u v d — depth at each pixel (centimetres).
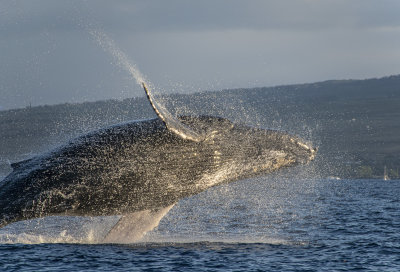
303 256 6781
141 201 6069
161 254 6444
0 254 6241
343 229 10062
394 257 6981
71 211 5888
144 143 5909
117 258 6138
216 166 6238
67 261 5947
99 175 5828
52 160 5806
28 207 5684
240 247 7150
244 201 18575
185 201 18238
